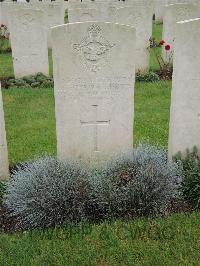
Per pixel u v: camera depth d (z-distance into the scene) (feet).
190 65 7.21
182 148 7.73
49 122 10.50
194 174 7.27
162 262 6.02
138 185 6.93
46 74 13.84
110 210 6.87
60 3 20.03
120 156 7.58
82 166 7.79
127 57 7.55
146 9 13.46
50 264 6.03
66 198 6.78
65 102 7.63
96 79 7.59
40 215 6.73
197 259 6.09
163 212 7.01
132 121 7.98
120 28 7.38
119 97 7.78
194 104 7.45
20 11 13.12
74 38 7.30
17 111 11.16
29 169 7.40
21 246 6.34
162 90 12.49
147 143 8.75
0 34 19.75
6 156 7.85
